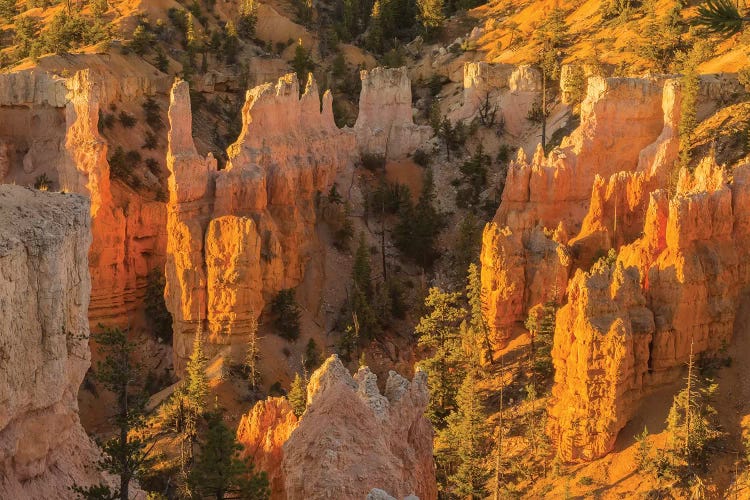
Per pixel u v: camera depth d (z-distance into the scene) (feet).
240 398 324.19
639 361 259.60
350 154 461.37
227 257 340.80
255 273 344.28
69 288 139.85
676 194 298.15
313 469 169.48
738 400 257.14
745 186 279.90
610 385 252.42
